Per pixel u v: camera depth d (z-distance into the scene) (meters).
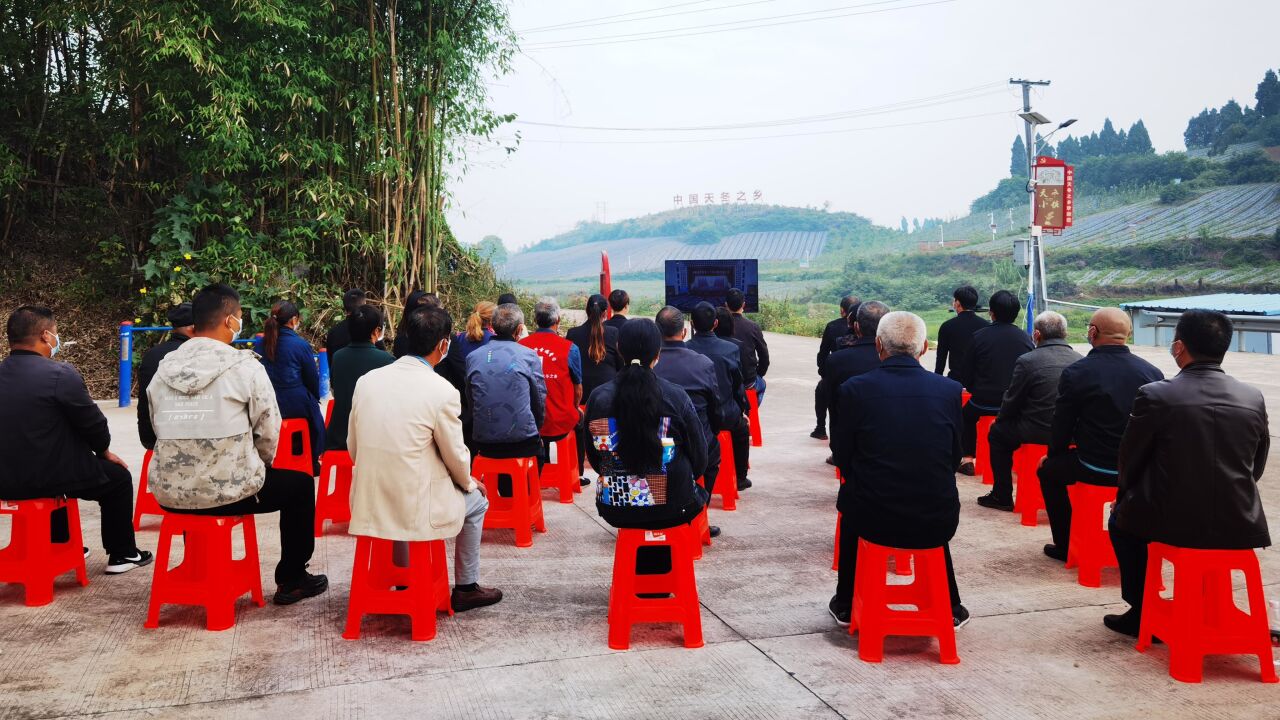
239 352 3.80
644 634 3.83
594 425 3.67
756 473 7.15
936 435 3.46
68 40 11.48
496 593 4.20
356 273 12.77
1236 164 130.00
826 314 55.22
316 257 12.47
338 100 11.79
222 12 10.45
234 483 3.72
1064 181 13.91
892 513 3.44
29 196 11.58
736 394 6.04
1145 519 3.45
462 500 3.87
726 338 6.42
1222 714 3.06
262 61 10.70
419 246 12.75
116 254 11.51
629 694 3.22
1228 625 3.48
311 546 4.21
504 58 12.74
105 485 4.46
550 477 6.24
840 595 3.91
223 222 11.66
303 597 4.23
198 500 3.70
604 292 14.54
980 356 6.56
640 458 3.54
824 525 5.62
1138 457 3.46
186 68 10.44
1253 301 24.06
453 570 4.71
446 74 12.54
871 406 3.54
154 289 10.99
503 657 3.56
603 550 5.09
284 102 11.20
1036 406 5.46
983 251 108.19
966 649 3.64
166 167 11.91
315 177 12.00
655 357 3.69
